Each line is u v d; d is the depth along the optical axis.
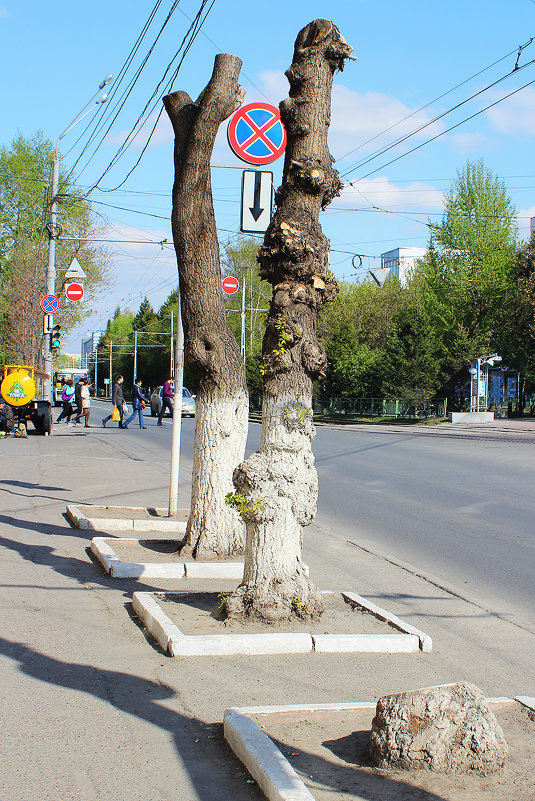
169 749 3.91
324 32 6.05
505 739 3.93
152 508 10.84
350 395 49.75
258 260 6.13
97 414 50.00
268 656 5.34
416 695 3.78
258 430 31.83
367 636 5.58
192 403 40.69
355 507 12.49
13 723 4.15
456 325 46.62
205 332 8.11
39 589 6.92
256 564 5.83
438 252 49.22
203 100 7.89
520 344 44.34
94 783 3.55
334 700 4.59
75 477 14.61
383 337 51.44
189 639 5.26
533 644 6.16
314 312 6.01
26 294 44.09
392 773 3.61
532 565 8.76
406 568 8.62
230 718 4.02
